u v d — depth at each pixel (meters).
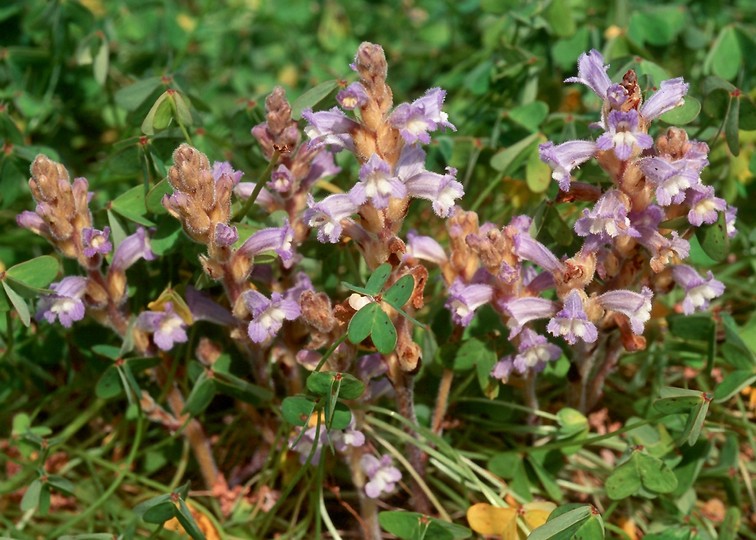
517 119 0.61
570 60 0.64
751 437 0.55
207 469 0.55
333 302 0.58
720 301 0.60
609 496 0.51
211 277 0.49
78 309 0.50
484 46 0.72
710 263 0.53
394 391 0.51
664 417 0.52
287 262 0.49
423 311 0.59
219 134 0.67
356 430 0.50
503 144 0.62
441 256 0.50
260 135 0.51
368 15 0.81
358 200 0.46
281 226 0.51
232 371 0.53
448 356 0.52
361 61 0.46
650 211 0.48
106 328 0.56
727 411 0.57
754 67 0.62
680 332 0.54
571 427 0.53
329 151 0.51
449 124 0.47
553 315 0.48
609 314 0.50
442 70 0.76
